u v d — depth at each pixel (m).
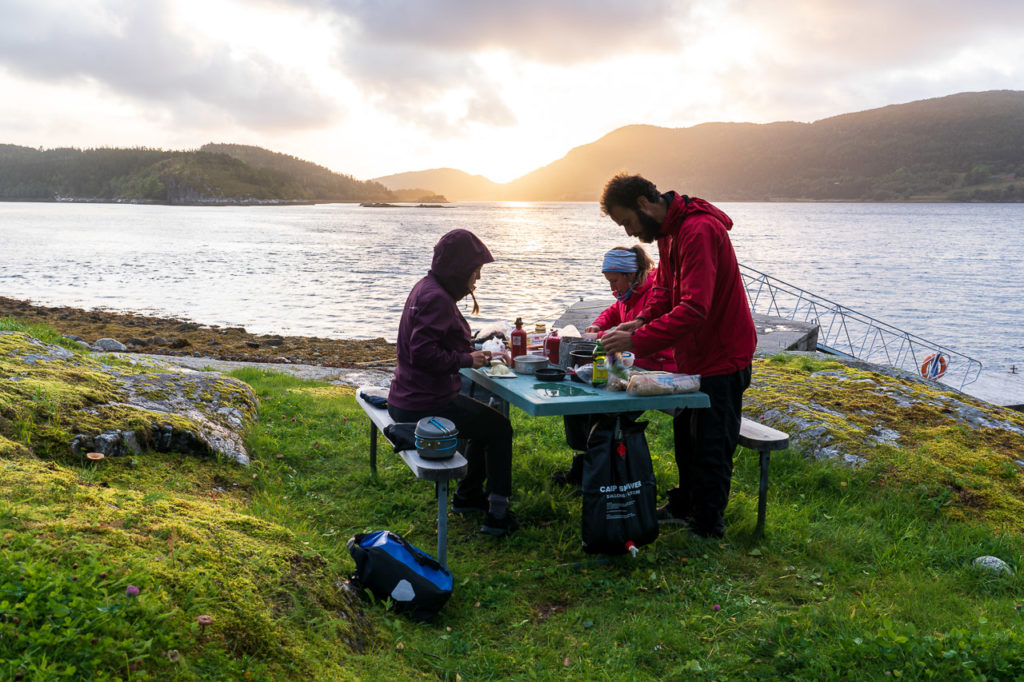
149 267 43.91
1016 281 46.56
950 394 7.46
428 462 3.82
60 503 2.95
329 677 2.50
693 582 3.90
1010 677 2.78
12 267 42.19
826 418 6.50
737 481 5.63
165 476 4.56
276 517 4.45
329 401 8.42
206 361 12.80
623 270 5.36
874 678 2.83
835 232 112.44
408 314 4.28
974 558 4.33
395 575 3.40
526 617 3.53
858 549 4.40
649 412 7.85
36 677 1.86
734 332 4.17
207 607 2.47
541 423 7.34
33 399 4.51
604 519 4.00
